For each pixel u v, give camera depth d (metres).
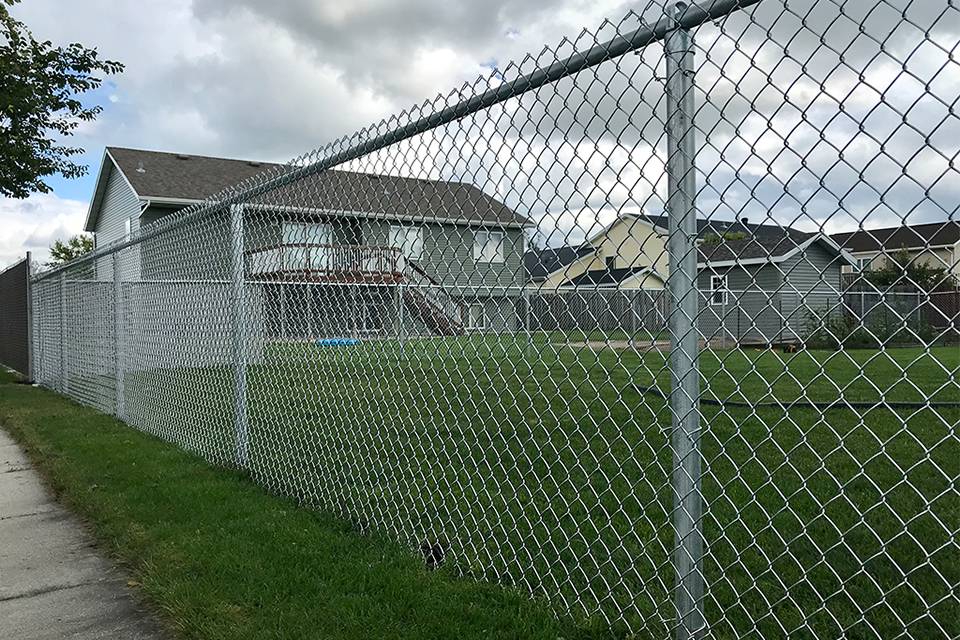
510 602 2.32
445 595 2.39
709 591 1.94
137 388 5.96
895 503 3.18
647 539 2.78
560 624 2.15
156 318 5.55
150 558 2.83
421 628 2.16
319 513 3.35
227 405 4.41
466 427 5.18
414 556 2.75
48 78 10.00
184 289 4.98
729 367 8.05
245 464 4.13
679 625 1.84
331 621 2.23
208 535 3.05
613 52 1.89
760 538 2.80
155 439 5.31
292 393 4.36
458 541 2.84
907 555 2.57
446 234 2.62
